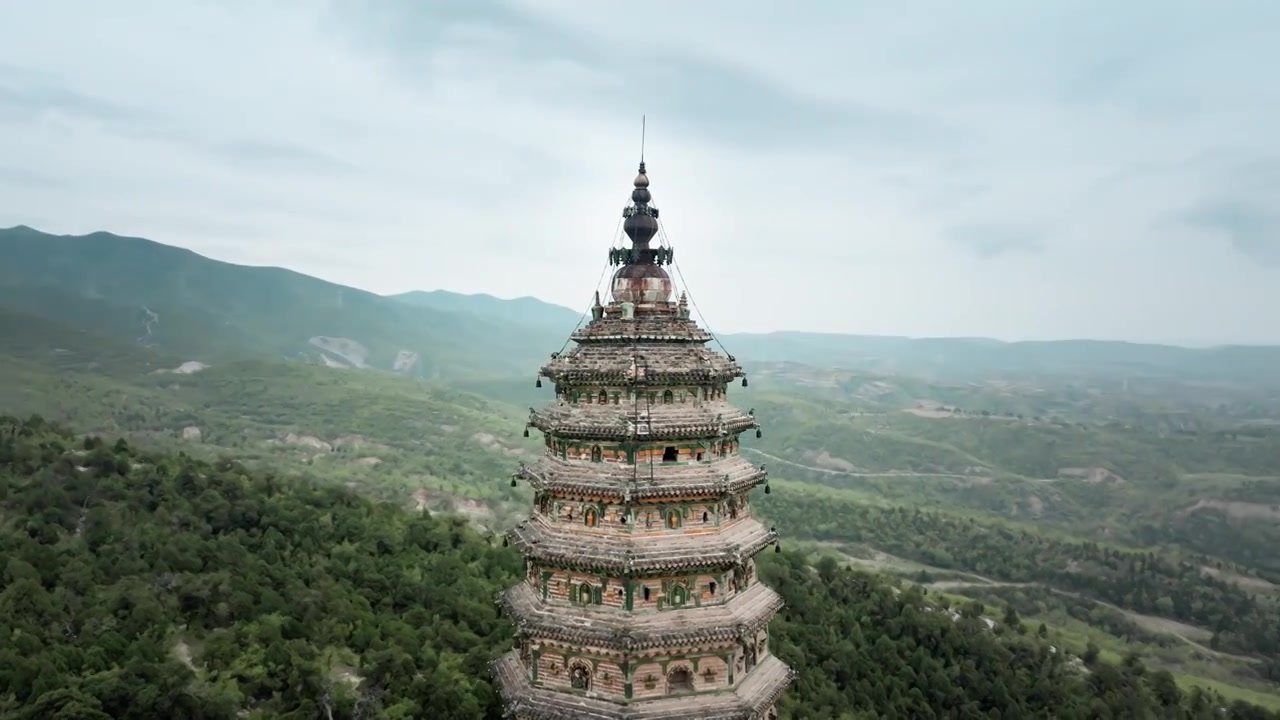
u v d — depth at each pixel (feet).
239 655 281.95
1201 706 448.65
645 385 144.77
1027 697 401.49
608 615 139.44
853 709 338.13
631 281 157.07
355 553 396.57
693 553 139.64
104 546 355.77
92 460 450.71
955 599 589.73
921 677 381.60
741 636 138.72
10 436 474.49
